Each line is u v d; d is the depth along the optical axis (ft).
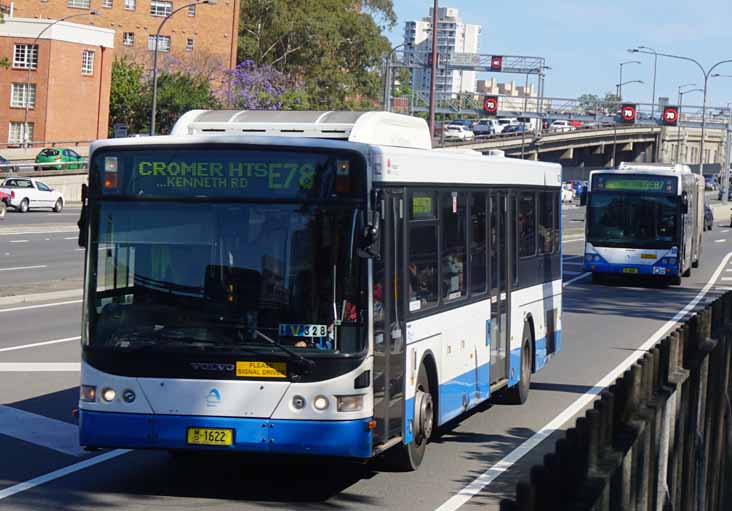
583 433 14.67
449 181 39.55
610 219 122.72
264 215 31.81
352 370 30.99
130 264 32.40
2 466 35.65
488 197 44.75
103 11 346.74
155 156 32.42
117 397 31.96
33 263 116.78
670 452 22.03
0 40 290.56
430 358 37.52
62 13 343.05
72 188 257.75
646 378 20.17
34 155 280.72
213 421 31.37
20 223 179.73
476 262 42.88
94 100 301.63
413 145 41.65
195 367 31.53
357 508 31.73
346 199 31.42
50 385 50.21
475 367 42.47
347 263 31.27
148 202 32.42
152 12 355.15
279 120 37.81
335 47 372.58
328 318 31.19
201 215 32.07
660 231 121.70
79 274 106.11
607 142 421.59
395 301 33.60
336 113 37.81
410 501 32.65
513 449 40.14
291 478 35.37
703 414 26.35
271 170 31.81
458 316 40.29
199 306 31.81
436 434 42.80
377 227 31.48
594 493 14.25
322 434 30.89
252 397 31.22
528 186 51.21
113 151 32.73
